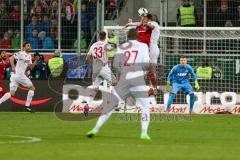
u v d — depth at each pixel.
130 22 47.56
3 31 61.69
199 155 25.53
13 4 61.47
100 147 28.41
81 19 60.81
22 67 55.25
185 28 55.41
